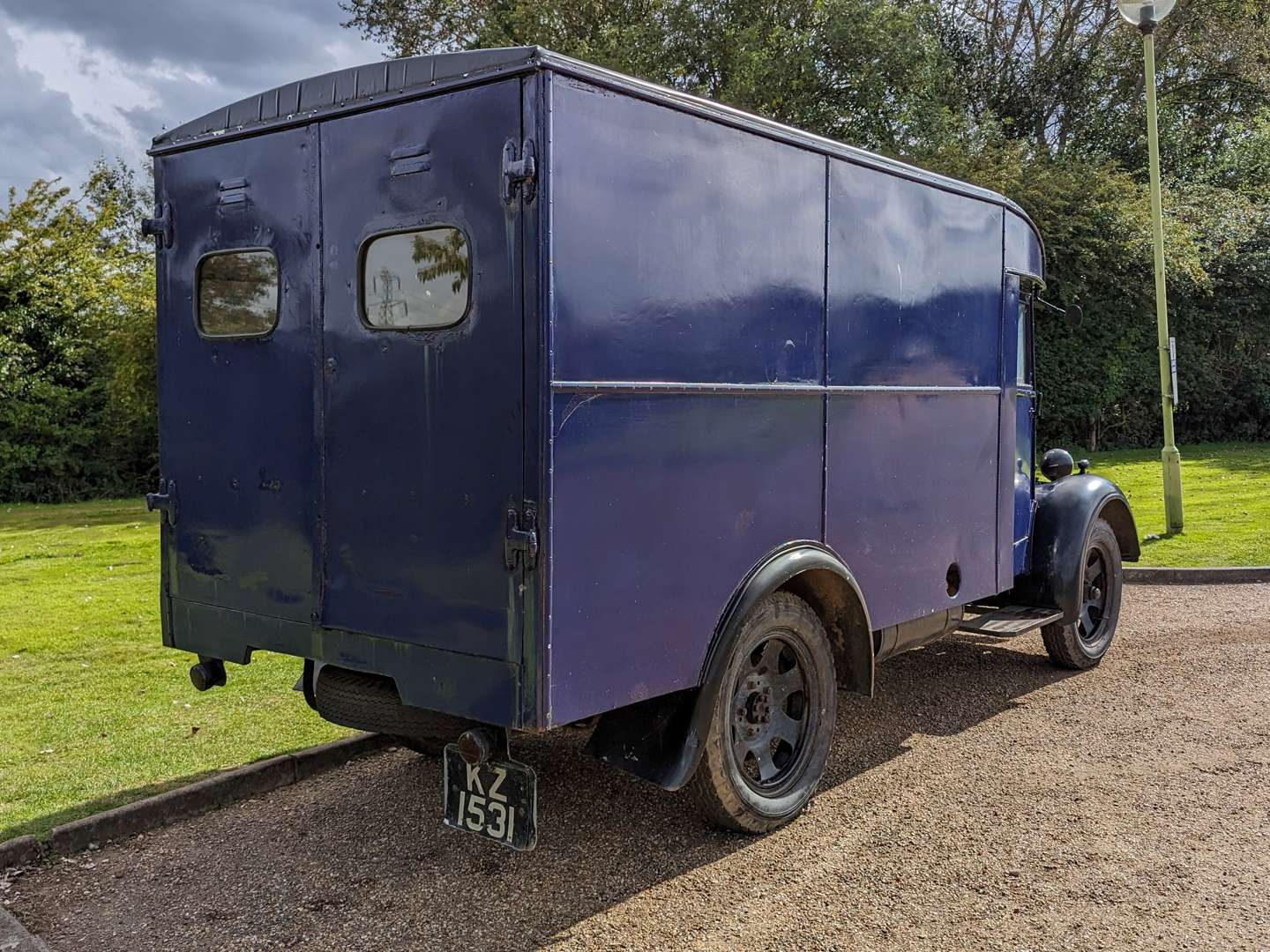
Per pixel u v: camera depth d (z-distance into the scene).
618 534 3.10
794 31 19.03
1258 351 20.52
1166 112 24.00
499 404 2.94
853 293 4.10
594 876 3.43
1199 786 4.13
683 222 3.28
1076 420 19.41
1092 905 3.19
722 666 3.45
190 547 3.88
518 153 2.86
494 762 3.09
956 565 4.91
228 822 3.90
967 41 24.67
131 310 18.47
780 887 3.34
